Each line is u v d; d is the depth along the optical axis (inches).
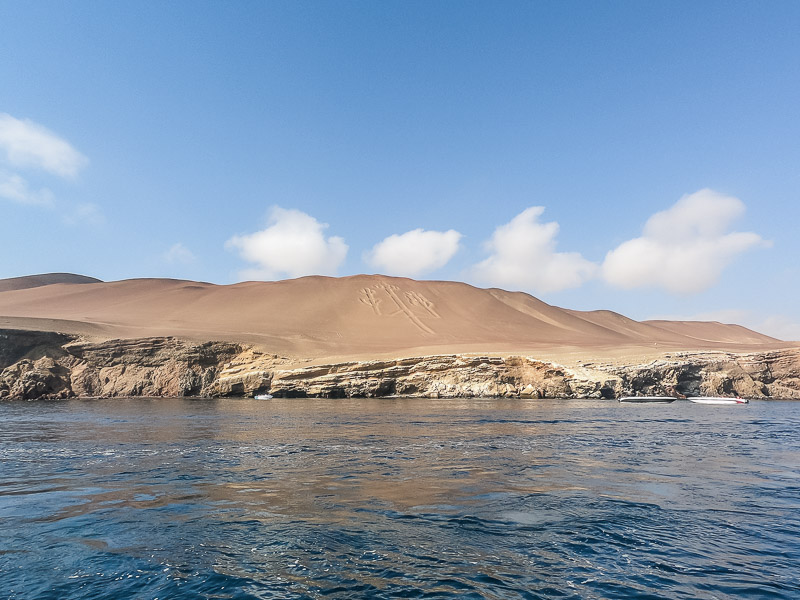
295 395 2650.1
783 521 488.1
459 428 1263.5
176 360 2920.8
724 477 694.5
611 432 1200.8
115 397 2807.6
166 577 352.8
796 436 1168.2
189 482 650.2
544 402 2260.1
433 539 431.2
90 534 442.0
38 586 337.7
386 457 841.5
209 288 5615.2
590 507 532.4
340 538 432.1
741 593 334.0
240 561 382.0
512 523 476.1
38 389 2726.4
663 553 403.5
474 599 322.7
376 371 2640.3
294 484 638.5
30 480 665.0
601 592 334.0
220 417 1596.9
